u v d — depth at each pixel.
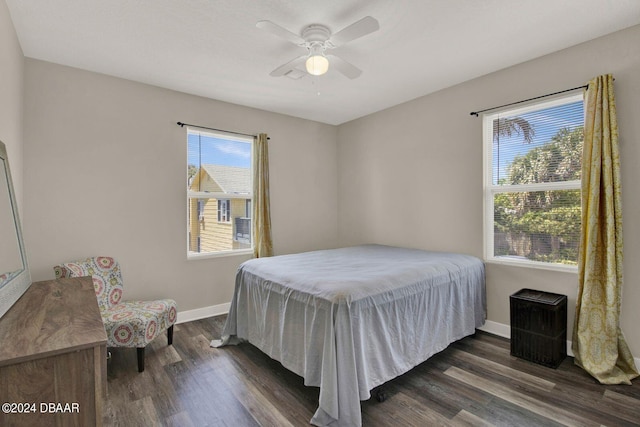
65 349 0.93
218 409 1.97
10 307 1.30
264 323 2.48
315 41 2.32
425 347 2.34
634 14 2.14
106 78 3.03
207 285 3.67
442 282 2.54
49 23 2.20
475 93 3.21
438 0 1.97
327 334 1.86
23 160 2.64
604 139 2.32
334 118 4.56
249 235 4.12
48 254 2.76
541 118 2.86
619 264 2.29
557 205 2.77
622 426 1.78
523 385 2.20
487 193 3.20
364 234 4.49
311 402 2.04
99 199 3.00
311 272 2.43
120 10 2.06
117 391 2.15
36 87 2.71
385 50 2.61
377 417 1.88
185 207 3.51
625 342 2.27
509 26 2.28
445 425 1.80
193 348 2.81
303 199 4.54
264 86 3.35
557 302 2.46
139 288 3.22
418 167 3.77
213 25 2.24
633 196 2.31
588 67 2.49
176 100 3.44
